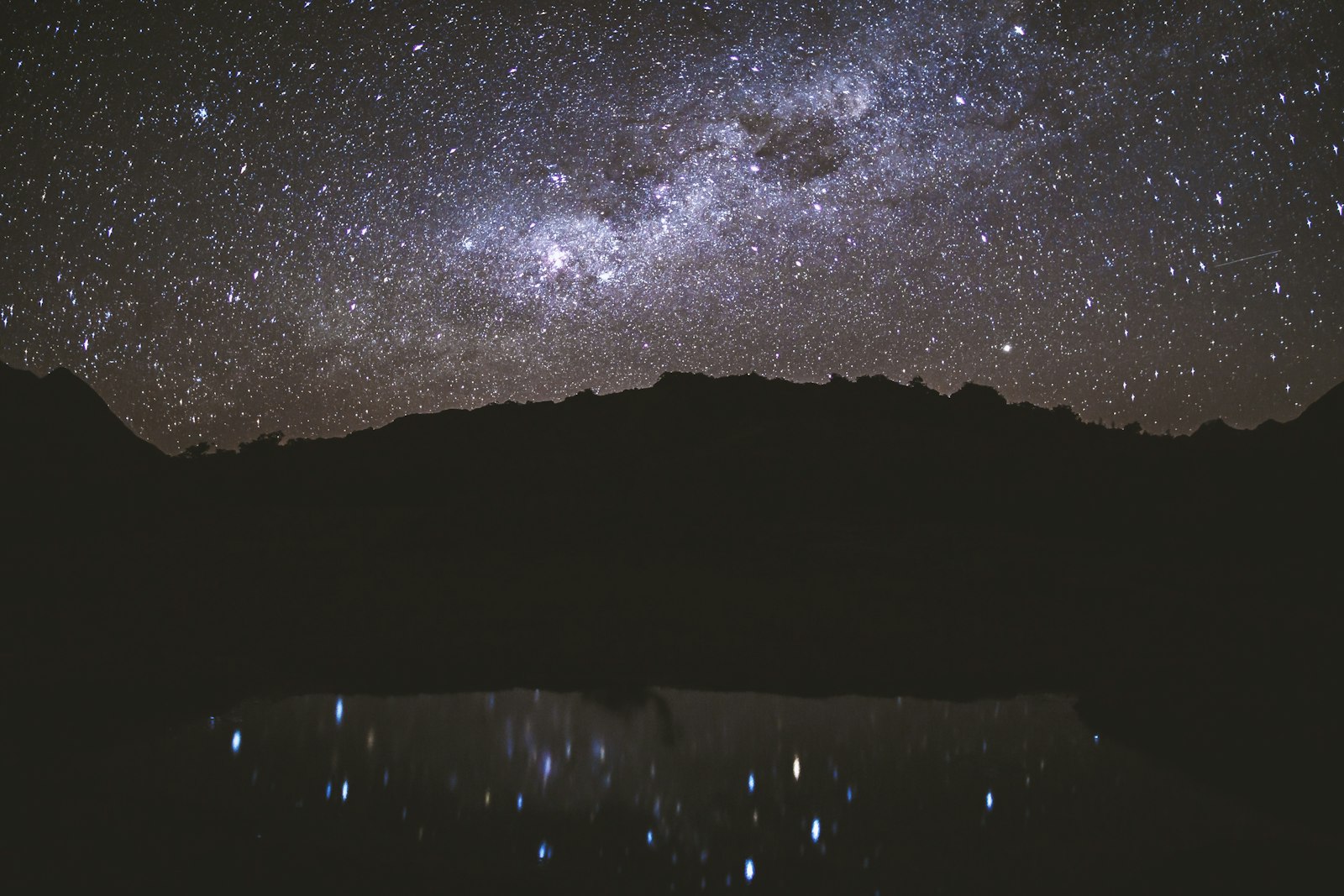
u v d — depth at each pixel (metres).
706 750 7.89
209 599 12.89
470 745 7.95
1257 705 8.47
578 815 6.52
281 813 6.47
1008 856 5.90
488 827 6.29
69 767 7.21
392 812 6.55
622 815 6.54
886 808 6.69
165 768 7.29
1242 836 6.19
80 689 9.03
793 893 5.38
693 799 6.85
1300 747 7.42
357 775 7.25
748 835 6.22
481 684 9.72
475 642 11.05
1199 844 6.08
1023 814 6.53
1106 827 6.31
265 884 5.38
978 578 13.78
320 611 12.33
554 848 5.97
